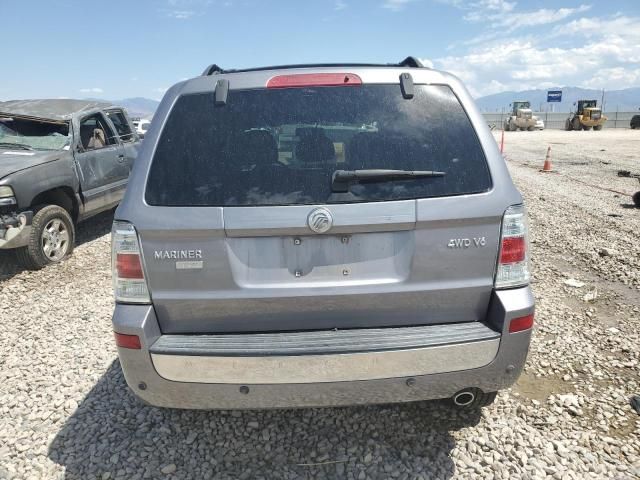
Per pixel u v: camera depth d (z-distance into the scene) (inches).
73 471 103.1
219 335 90.4
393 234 89.0
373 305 90.1
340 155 90.0
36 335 170.2
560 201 402.0
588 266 231.3
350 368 85.9
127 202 89.7
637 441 108.1
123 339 88.5
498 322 89.8
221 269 87.8
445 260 89.2
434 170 89.5
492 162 91.9
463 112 94.7
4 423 120.0
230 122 92.7
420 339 87.4
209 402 89.7
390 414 118.2
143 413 122.0
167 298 89.0
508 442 108.1
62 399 129.3
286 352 84.7
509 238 90.3
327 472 101.0
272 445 109.4
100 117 305.0
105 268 245.6
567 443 107.6
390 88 95.2
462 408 119.3
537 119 1919.3
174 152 91.4
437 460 103.3
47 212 244.8
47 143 268.5
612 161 723.4
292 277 89.1
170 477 100.9
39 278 231.3
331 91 94.6
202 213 86.6
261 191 87.6
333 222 85.6
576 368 139.1
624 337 157.2
